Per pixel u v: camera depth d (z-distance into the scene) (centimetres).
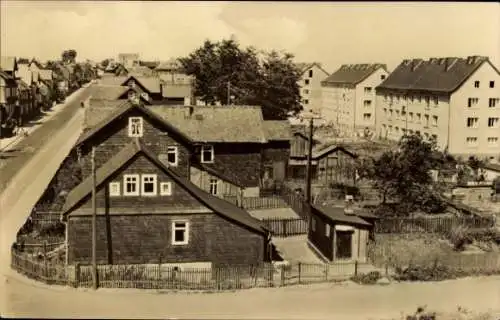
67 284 2692
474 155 4031
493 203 3731
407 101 4312
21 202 3550
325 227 3094
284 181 4203
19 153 4309
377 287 2750
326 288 2720
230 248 2827
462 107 4012
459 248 3162
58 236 3133
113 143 3316
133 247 2778
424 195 3666
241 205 3838
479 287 2797
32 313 2392
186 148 3428
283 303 2542
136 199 2772
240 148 4012
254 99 4431
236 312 2441
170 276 2744
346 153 4234
